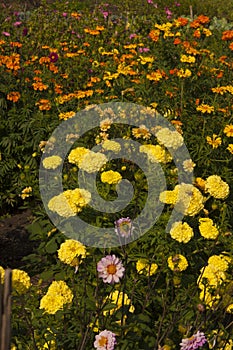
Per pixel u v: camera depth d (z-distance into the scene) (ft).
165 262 9.39
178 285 8.50
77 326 8.46
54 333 8.36
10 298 6.63
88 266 9.77
